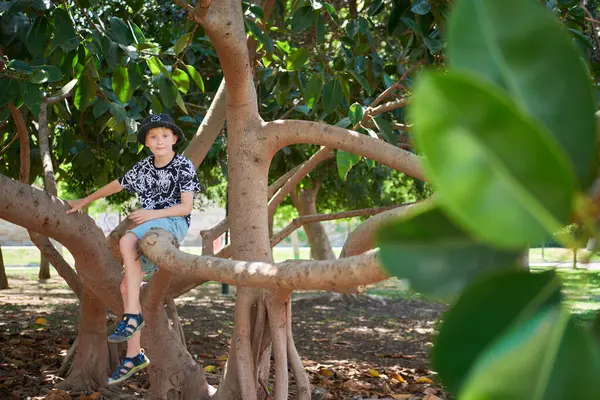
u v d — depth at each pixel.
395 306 14.16
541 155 0.45
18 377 6.36
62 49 4.88
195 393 5.30
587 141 0.56
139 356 4.15
